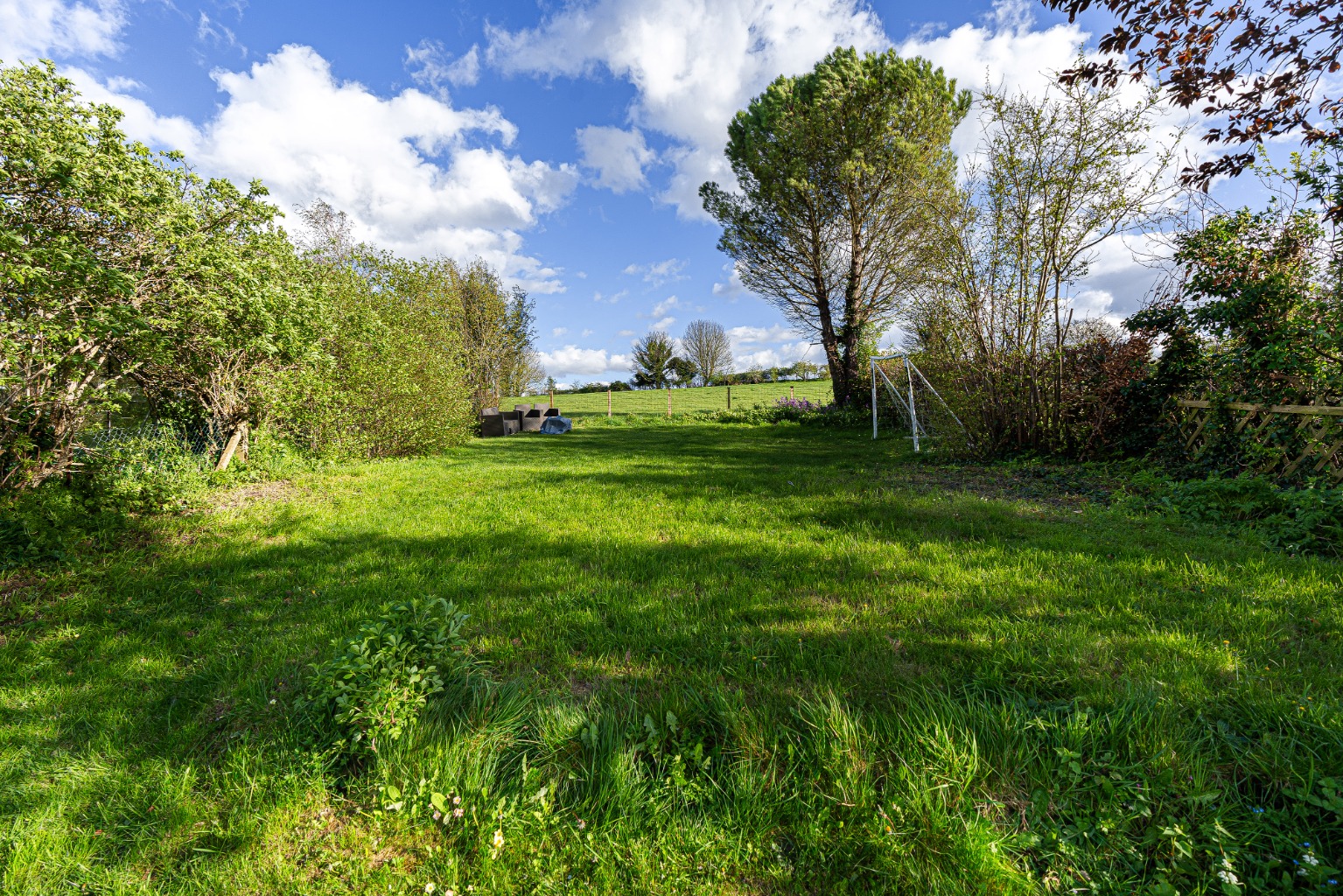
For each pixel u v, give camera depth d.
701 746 2.15
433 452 13.02
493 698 2.49
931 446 10.88
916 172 15.98
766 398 34.44
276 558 4.82
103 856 1.87
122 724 2.55
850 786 1.91
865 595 3.61
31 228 4.71
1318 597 3.23
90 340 5.70
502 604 3.69
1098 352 9.05
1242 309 6.58
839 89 16.34
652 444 14.99
